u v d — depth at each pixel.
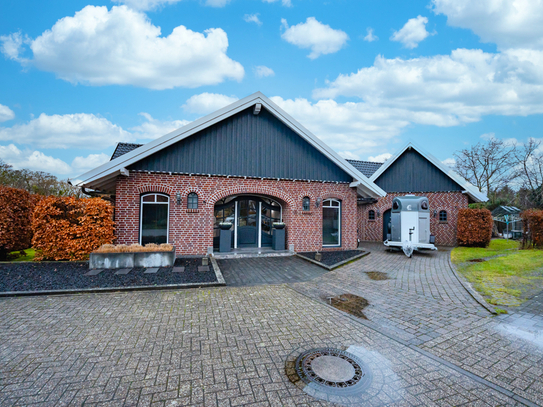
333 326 4.93
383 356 3.95
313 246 12.88
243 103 11.52
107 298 6.11
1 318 4.96
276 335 4.55
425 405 2.96
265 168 12.13
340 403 2.97
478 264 9.89
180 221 10.92
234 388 3.19
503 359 3.89
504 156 29.41
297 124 12.22
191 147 11.11
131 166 10.42
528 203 28.06
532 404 3.00
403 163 17.72
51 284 6.77
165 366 3.61
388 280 8.17
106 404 2.89
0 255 10.17
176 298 6.25
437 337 4.55
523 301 6.17
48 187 27.20
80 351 3.92
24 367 3.50
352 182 13.48
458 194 16.50
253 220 13.09
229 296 6.48
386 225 18.19
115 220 10.30
